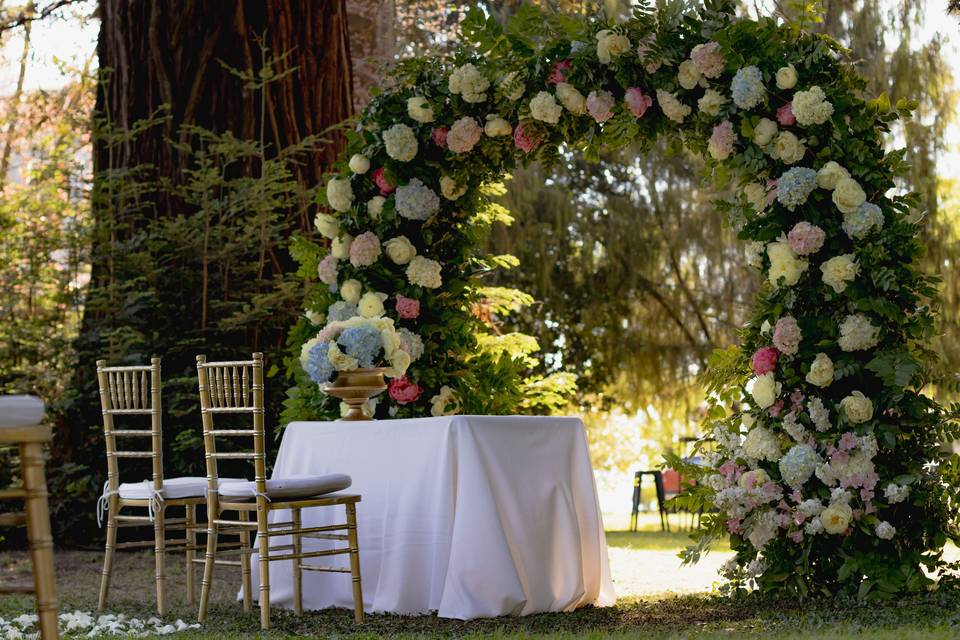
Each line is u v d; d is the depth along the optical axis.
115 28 8.38
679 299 13.32
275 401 7.68
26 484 2.33
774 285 4.64
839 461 4.34
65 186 8.60
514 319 13.07
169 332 7.72
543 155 5.42
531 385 6.85
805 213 4.52
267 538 3.97
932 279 4.47
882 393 4.40
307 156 8.24
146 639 3.66
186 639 3.65
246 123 8.16
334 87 8.41
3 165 12.67
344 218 5.75
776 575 4.44
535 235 12.82
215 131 8.15
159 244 7.70
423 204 5.54
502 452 4.14
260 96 8.20
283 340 7.94
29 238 8.30
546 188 13.02
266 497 3.98
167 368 7.66
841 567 4.34
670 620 3.97
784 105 4.59
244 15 8.24
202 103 8.16
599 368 13.42
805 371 4.49
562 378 6.96
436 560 4.09
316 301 5.84
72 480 7.52
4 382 8.04
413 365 5.65
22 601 4.72
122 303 7.63
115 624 4.00
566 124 5.22
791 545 4.48
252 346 7.85
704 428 4.93
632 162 13.38
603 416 16.14
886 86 11.85
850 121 4.55
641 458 18.78
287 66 8.23
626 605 4.40
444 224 5.81
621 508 18.14
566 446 4.38
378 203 5.60
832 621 3.79
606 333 13.27
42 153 9.31
